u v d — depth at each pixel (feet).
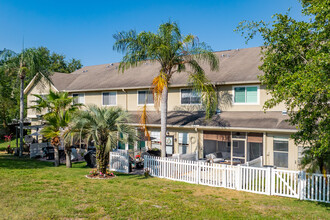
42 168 58.44
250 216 30.60
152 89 66.49
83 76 110.22
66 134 52.24
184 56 62.64
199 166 48.42
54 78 106.73
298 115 36.32
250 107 66.49
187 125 67.05
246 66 72.59
